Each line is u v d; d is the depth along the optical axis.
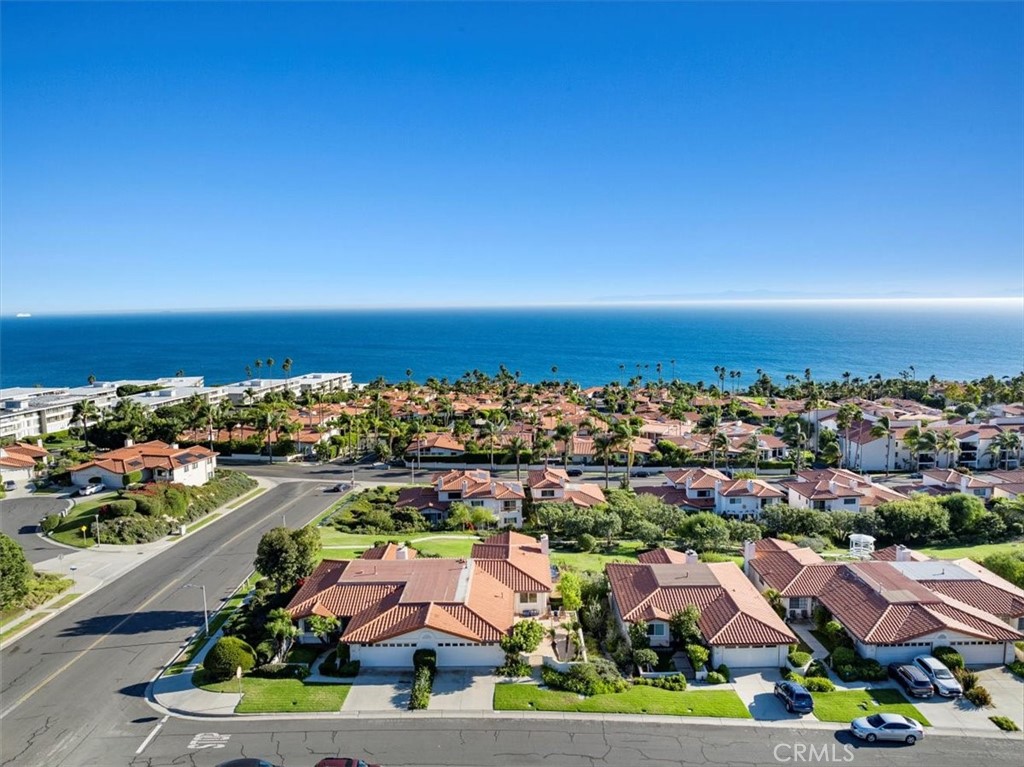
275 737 34.66
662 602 47.09
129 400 136.62
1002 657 42.41
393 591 47.06
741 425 141.00
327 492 95.00
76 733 35.31
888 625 42.84
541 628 42.06
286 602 49.31
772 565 55.06
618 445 99.31
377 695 38.66
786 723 36.00
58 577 58.62
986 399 174.12
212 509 85.06
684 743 34.06
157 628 48.66
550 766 32.16
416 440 116.75
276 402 154.62
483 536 74.50
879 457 119.31
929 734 34.88
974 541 74.94
